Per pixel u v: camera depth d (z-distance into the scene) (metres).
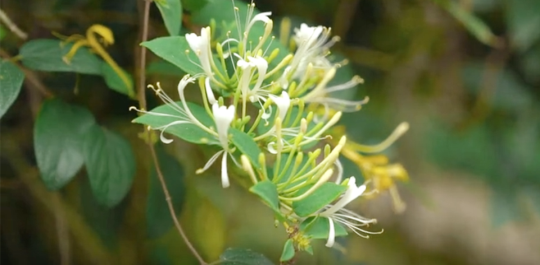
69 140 0.83
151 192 0.89
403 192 1.16
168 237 1.02
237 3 0.84
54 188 0.82
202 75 0.77
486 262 1.29
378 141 1.00
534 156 1.08
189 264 1.03
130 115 0.92
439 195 1.20
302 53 0.80
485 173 1.09
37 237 1.02
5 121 0.96
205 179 1.00
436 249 1.25
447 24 1.08
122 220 0.99
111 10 0.91
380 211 1.18
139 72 0.86
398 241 1.22
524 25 1.03
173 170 0.89
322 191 0.74
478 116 1.09
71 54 0.83
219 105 0.76
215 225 1.02
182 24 0.85
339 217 0.78
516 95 1.09
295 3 1.02
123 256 1.01
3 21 0.87
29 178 0.98
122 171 0.84
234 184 1.07
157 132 0.87
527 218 1.09
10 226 1.01
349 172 0.90
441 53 1.09
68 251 0.98
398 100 1.08
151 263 1.02
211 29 0.82
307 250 0.75
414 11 1.07
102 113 0.92
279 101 0.76
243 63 0.76
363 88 1.08
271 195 0.74
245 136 0.75
